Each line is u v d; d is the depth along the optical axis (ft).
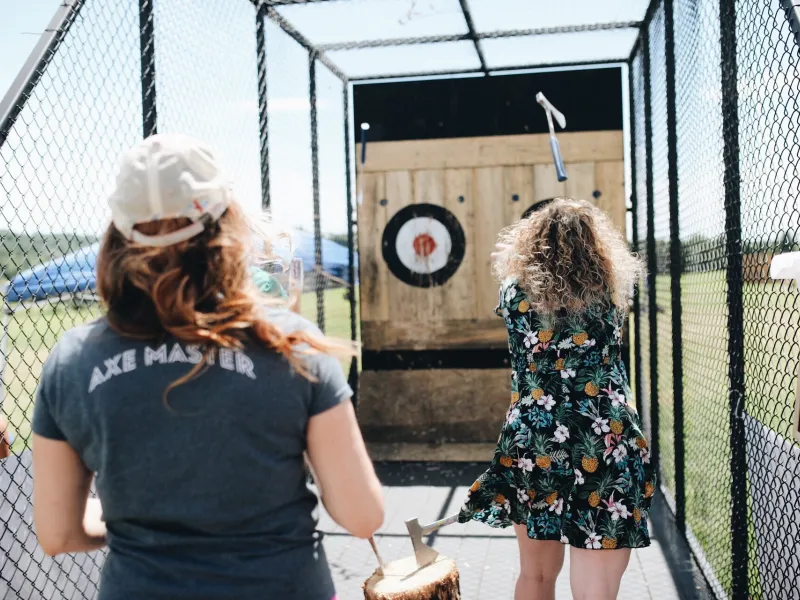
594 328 7.11
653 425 14.06
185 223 3.62
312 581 3.68
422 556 6.79
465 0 12.96
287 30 14.26
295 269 7.44
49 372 3.73
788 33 6.08
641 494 6.88
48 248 7.80
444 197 18.12
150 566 3.51
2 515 8.56
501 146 17.90
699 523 11.38
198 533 3.52
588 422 6.89
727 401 9.94
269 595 3.51
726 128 8.13
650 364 14.03
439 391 18.11
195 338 3.47
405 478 15.29
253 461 3.52
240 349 3.56
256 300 3.70
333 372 3.76
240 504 3.52
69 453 3.75
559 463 6.90
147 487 3.50
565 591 9.83
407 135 18.22
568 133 17.65
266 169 12.62
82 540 3.90
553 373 7.09
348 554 11.24
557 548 7.58
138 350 3.58
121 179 3.60
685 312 12.36
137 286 3.60
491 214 17.99
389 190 18.33
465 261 18.08
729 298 8.21
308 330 3.76
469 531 12.14
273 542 3.60
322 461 3.74
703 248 10.04
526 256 7.36
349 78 18.42
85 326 3.85
